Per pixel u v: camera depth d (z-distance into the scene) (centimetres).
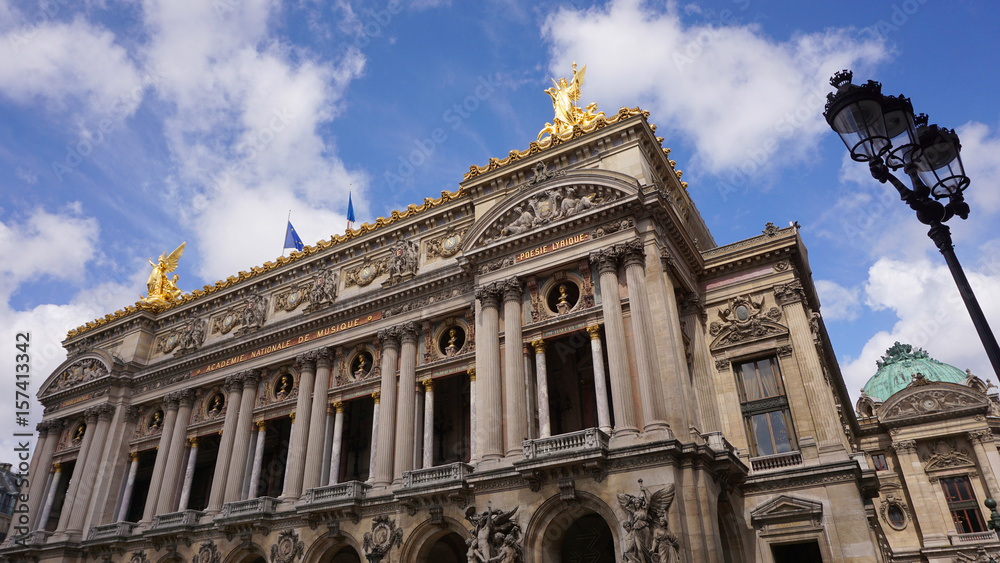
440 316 4381
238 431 4853
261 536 4269
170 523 4719
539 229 3922
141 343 6000
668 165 4409
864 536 3288
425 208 4838
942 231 1191
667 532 2856
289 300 5266
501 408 3694
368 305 4675
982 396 6556
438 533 3659
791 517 3478
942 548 6181
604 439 3231
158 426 5547
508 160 4469
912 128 1209
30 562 5212
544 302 3869
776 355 3997
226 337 5494
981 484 6319
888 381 8719
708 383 3950
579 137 4222
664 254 3741
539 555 3183
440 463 4522
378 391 4428
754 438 3891
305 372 4781
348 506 3894
